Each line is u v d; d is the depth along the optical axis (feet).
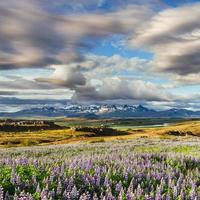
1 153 110.01
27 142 370.94
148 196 35.04
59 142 351.05
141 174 46.62
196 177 49.80
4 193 34.81
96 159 60.75
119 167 50.26
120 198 33.32
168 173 49.03
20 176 39.45
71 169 45.96
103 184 40.57
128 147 117.80
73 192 34.55
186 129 635.25
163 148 112.78
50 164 53.21
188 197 36.70
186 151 101.40
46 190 34.09
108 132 635.25
